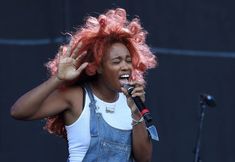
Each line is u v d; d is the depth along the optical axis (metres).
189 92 13.78
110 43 6.82
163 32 13.66
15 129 12.70
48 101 6.69
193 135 13.70
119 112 6.82
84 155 6.68
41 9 12.84
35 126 12.73
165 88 13.65
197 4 13.91
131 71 6.84
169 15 13.71
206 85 13.93
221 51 14.02
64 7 12.76
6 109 12.70
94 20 6.93
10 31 12.77
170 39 13.71
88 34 6.78
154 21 13.60
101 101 6.80
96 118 6.72
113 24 6.84
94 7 12.99
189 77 13.81
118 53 6.77
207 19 13.95
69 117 6.77
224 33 14.04
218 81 13.99
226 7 14.07
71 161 6.73
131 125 6.80
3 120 12.68
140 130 6.77
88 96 6.79
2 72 12.71
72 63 6.63
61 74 6.58
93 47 6.80
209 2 13.98
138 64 7.00
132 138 6.80
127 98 6.74
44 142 12.73
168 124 13.62
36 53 12.79
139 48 7.03
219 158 13.93
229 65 14.05
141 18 13.49
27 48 12.78
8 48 12.73
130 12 13.39
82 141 6.69
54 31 12.76
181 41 13.79
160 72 13.63
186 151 13.65
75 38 6.86
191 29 13.86
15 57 12.76
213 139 13.93
